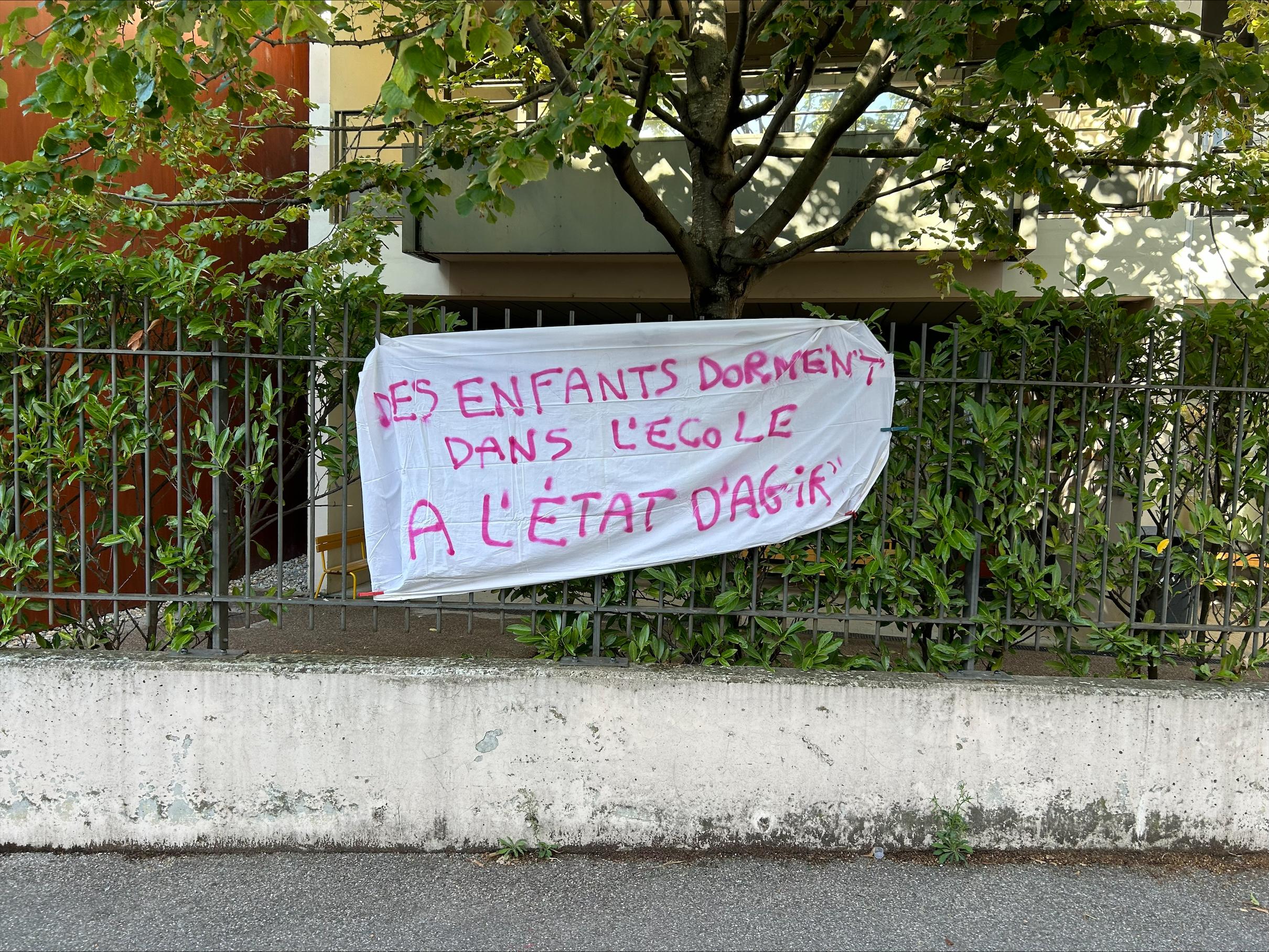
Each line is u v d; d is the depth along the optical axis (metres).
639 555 3.40
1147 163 4.60
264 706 3.25
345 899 2.97
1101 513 3.43
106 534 3.65
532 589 3.53
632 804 3.27
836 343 3.39
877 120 6.75
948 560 3.40
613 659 3.41
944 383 3.40
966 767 3.23
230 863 3.19
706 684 3.23
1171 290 7.20
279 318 3.49
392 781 3.27
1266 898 2.99
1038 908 2.93
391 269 7.89
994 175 3.83
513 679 3.25
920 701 3.22
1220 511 3.50
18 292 3.48
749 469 3.41
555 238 7.13
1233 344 3.45
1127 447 3.43
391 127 4.69
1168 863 3.19
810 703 3.23
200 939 2.75
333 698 3.25
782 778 3.25
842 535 3.42
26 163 3.60
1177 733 3.21
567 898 2.98
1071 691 3.21
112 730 3.26
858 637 4.98
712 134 4.56
